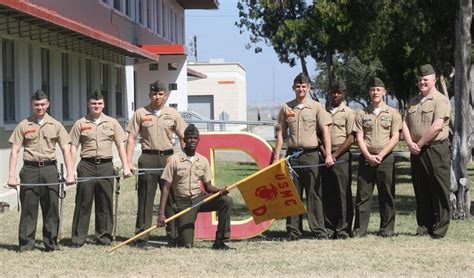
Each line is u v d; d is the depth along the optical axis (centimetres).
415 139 1035
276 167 981
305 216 1270
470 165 2544
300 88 1027
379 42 2131
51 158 963
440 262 877
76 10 2019
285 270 844
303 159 1034
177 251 968
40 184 955
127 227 1190
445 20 1853
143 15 3002
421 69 1025
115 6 2536
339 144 1052
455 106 1252
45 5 1783
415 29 1997
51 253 955
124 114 2612
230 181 2003
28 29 1593
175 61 3097
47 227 968
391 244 997
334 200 1057
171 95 3091
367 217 1067
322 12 2097
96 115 1012
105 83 2394
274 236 1094
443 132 1023
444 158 1025
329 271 836
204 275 822
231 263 884
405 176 2266
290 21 2427
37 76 1719
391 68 2734
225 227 986
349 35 2139
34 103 952
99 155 1009
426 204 1061
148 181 1023
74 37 1792
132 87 2709
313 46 2486
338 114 1049
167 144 1030
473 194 1703
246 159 3016
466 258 900
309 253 941
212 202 994
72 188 1789
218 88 5816
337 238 1054
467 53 1244
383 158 1041
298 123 1030
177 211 995
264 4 2641
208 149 1064
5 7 1303
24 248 970
